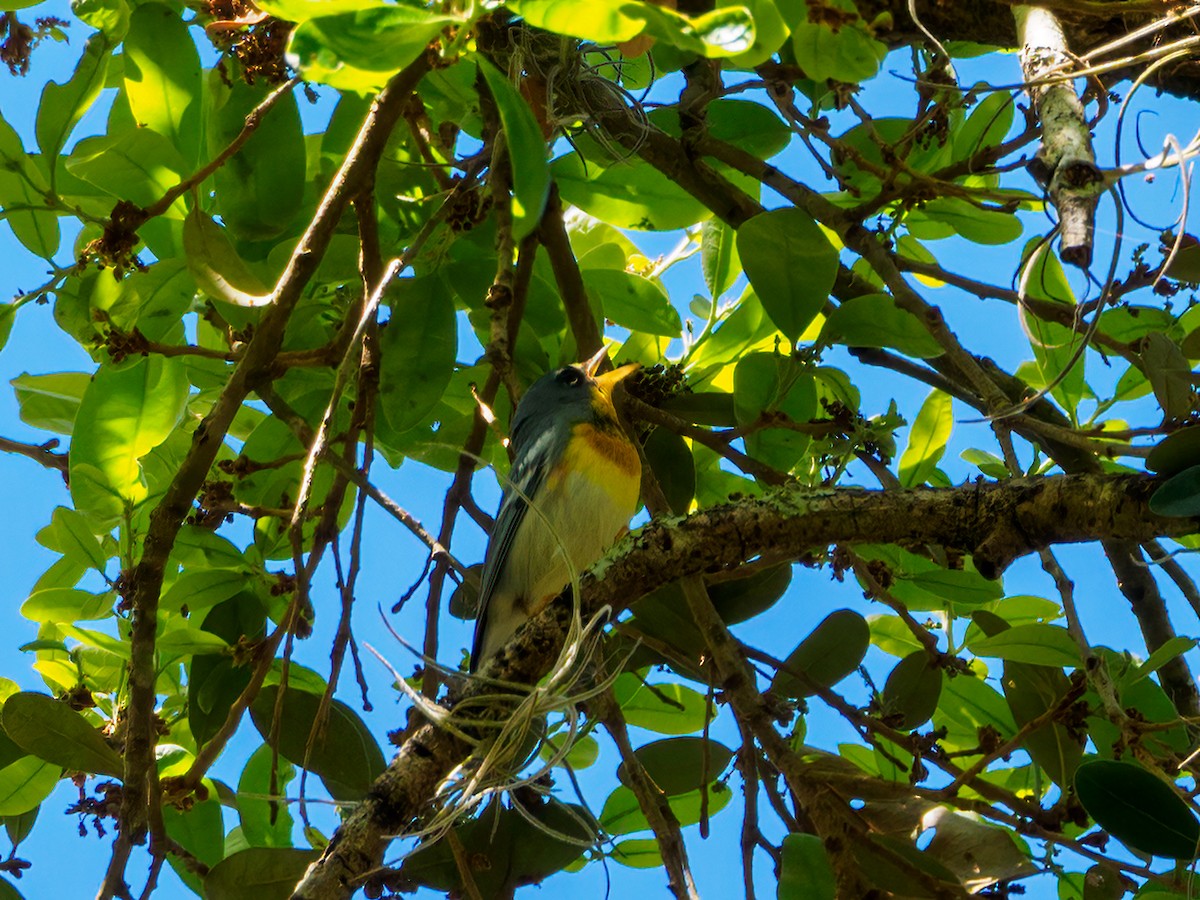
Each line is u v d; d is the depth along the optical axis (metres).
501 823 6.36
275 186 6.56
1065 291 7.91
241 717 6.32
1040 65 5.43
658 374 8.12
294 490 7.99
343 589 6.37
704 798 6.40
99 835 6.95
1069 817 6.04
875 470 7.41
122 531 7.55
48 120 6.46
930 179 6.65
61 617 7.66
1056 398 7.86
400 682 4.84
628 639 7.25
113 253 6.05
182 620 8.09
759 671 6.80
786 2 4.42
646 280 8.20
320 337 7.66
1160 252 6.86
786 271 6.89
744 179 8.52
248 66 6.67
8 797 6.97
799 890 5.43
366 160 5.91
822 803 5.34
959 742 7.77
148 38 6.59
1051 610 8.04
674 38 3.32
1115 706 5.30
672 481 7.78
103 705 7.58
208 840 7.55
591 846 5.48
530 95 6.89
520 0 3.29
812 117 7.87
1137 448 5.16
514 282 7.25
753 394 7.47
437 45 3.91
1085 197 4.57
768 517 5.15
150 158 6.62
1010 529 5.00
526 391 8.36
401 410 6.98
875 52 4.71
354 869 4.43
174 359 7.36
